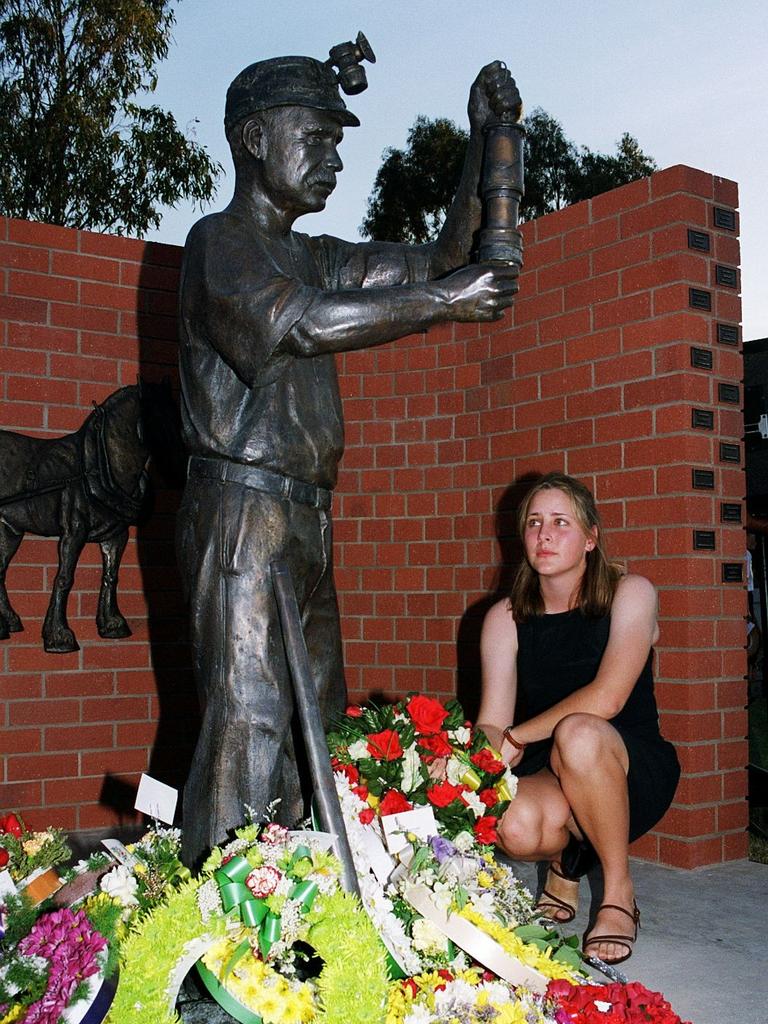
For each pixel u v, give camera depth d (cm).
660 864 414
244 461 256
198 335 260
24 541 466
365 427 530
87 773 475
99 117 1380
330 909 211
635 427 436
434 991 212
